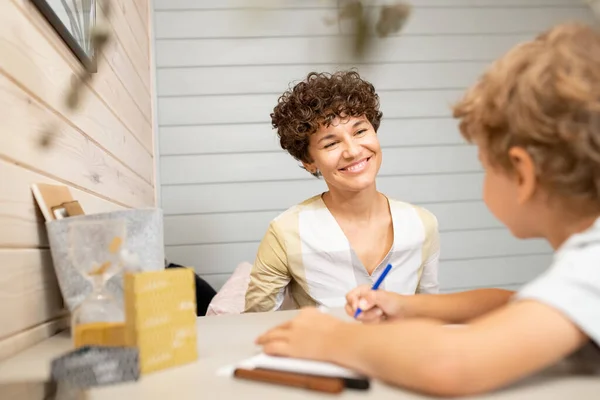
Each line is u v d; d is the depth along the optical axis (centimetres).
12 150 90
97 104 151
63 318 109
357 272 158
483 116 70
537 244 301
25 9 100
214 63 284
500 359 49
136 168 216
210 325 99
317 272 158
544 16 312
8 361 77
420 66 300
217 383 58
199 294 231
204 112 283
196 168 281
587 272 54
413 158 296
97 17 159
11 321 83
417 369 50
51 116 111
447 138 299
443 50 302
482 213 299
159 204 277
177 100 282
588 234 59
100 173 152
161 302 65
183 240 278
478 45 305
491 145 70
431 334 53
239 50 285
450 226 296
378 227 164
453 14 304
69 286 90
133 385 58
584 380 55
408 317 91
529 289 56
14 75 92
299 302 169
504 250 298
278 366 60
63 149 118
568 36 64
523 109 62
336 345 59
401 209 165
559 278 54
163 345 65
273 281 162
